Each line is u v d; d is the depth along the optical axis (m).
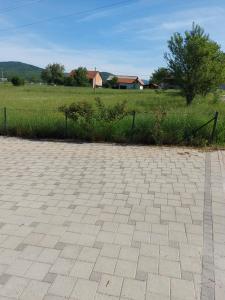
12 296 2.91
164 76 25.92
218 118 10.09
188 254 3.62
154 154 8.52
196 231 4.17
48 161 7.73
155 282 3.12
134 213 4.69
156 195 5.44
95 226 4.25
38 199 5.21
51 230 4.13
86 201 5.13
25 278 3.16
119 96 43.03
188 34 24.27
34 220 4.43
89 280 3.13
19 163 7.52
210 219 4.54
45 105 24.47
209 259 3.53
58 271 3.27
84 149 9.16
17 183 6.02
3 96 40.34
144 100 31.50
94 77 105.44
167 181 6.21
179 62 24.64
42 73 111.00
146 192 5.58
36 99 33.88
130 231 4.13
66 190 5.64
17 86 78.44
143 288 3.03
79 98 35.97
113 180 6.23
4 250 3.65
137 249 3.70
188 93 25.34
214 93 25.98
